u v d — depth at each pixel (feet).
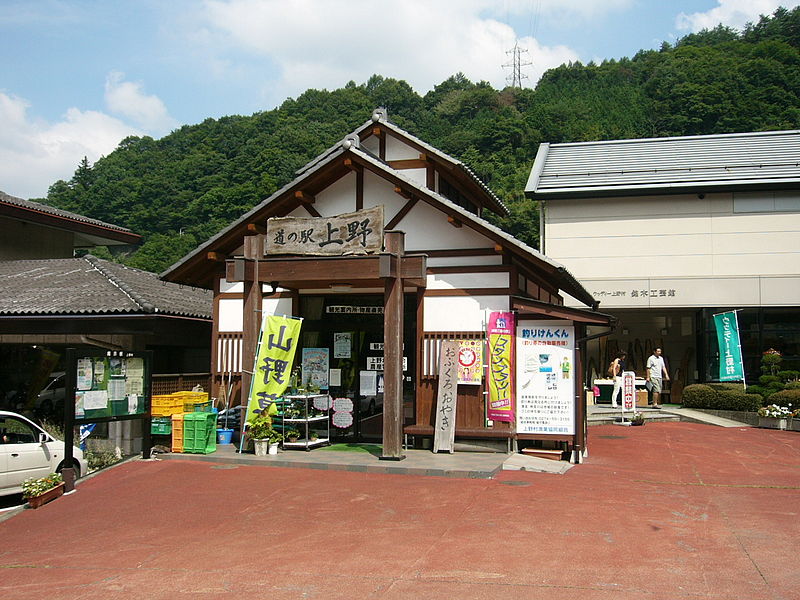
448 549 21.35
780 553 20.70
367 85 297.12
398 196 41.75
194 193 181.57
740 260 65.36
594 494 28.89
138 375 36.99
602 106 188.55
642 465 36.99
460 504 26.91
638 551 20.89
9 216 64.18
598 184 69.00
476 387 38.34
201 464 36.04
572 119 186.19
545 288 48.14
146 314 41.22
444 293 39.32
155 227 178.19
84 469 34.45
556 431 36.58
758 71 141.59
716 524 24.12
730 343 59.36
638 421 55.42
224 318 43.65
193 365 52.34
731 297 64.64
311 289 43.11
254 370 37.65
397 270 36.06
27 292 47.26
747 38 201.77
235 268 37.91
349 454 37.29
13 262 57.11
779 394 55.16
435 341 39.17
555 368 36.81
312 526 24.49
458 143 194.49
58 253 72.33
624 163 74.74
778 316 64.85
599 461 37.99
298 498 28.45
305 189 42.06
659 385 63.31
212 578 19.67
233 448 39.73
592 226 68.64
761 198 65.46
